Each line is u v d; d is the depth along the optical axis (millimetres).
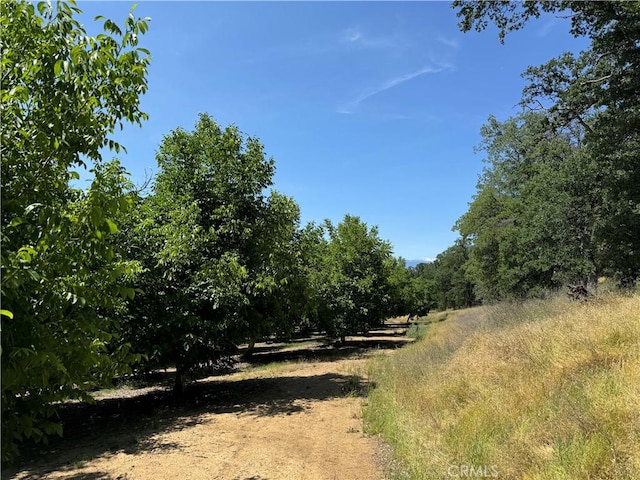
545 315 10289
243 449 6789
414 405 7664
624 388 4602
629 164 12992
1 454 2848
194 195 11039
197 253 10102
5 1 2936
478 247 32094
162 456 6586
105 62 3031
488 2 13086
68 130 3002
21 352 2551
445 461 5047
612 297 9508
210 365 11484
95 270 3125
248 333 11133
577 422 4484
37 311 2846
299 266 13914
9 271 2379
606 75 13828
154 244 9883
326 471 5715
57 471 6137
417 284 44062
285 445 6906
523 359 7148
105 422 9523
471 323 16391
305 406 9617
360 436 7215
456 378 7859
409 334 28281
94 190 2895
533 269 23188
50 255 2756
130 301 9500
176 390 11828
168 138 11336
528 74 14914
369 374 12945
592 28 13500
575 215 16922
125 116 3346
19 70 2965
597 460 3846
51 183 3061
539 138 16828
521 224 25672
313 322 22500
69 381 2961
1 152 2896
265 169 11930
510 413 5562
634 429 3953
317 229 21516
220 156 11273
